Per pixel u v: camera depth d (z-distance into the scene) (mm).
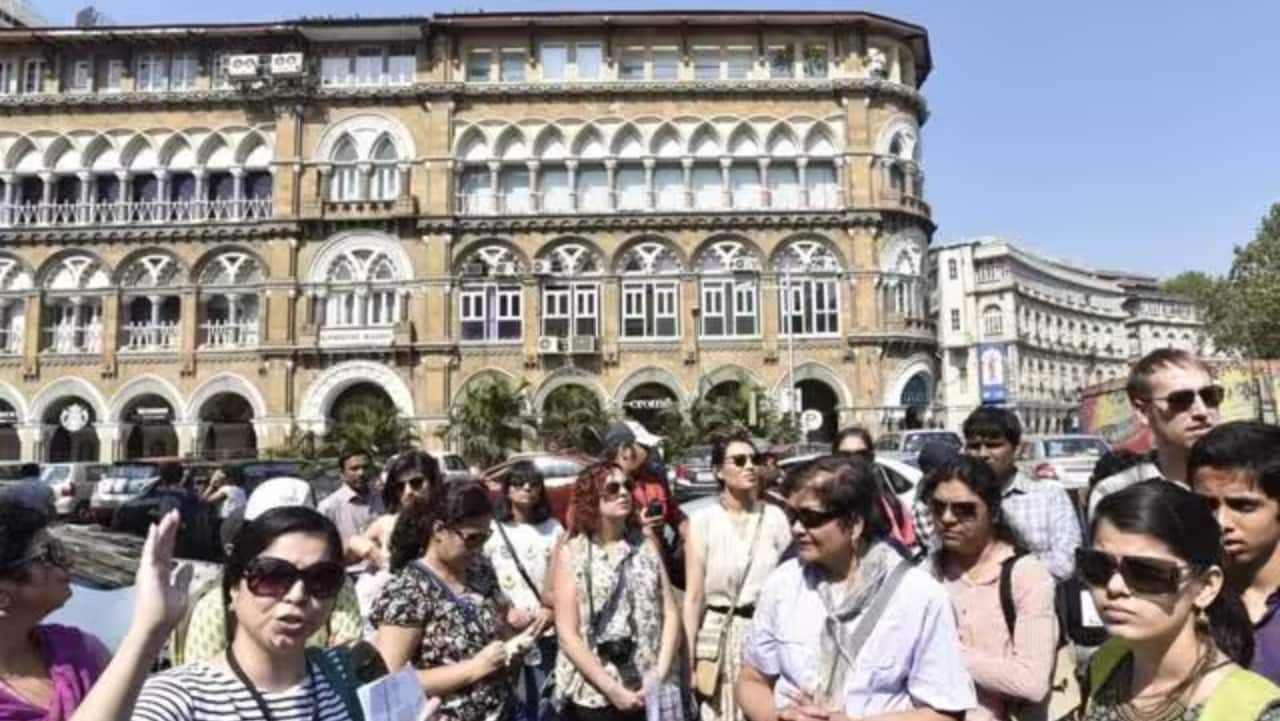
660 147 46656
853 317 45344
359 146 46562
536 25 46406
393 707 3877
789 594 4602
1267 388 32688
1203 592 3230
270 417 44844
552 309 45969
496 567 7938
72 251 46156
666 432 40188
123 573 7414
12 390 45438
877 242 45875
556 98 46500
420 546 6016
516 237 46031
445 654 5645
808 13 46438
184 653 4469
